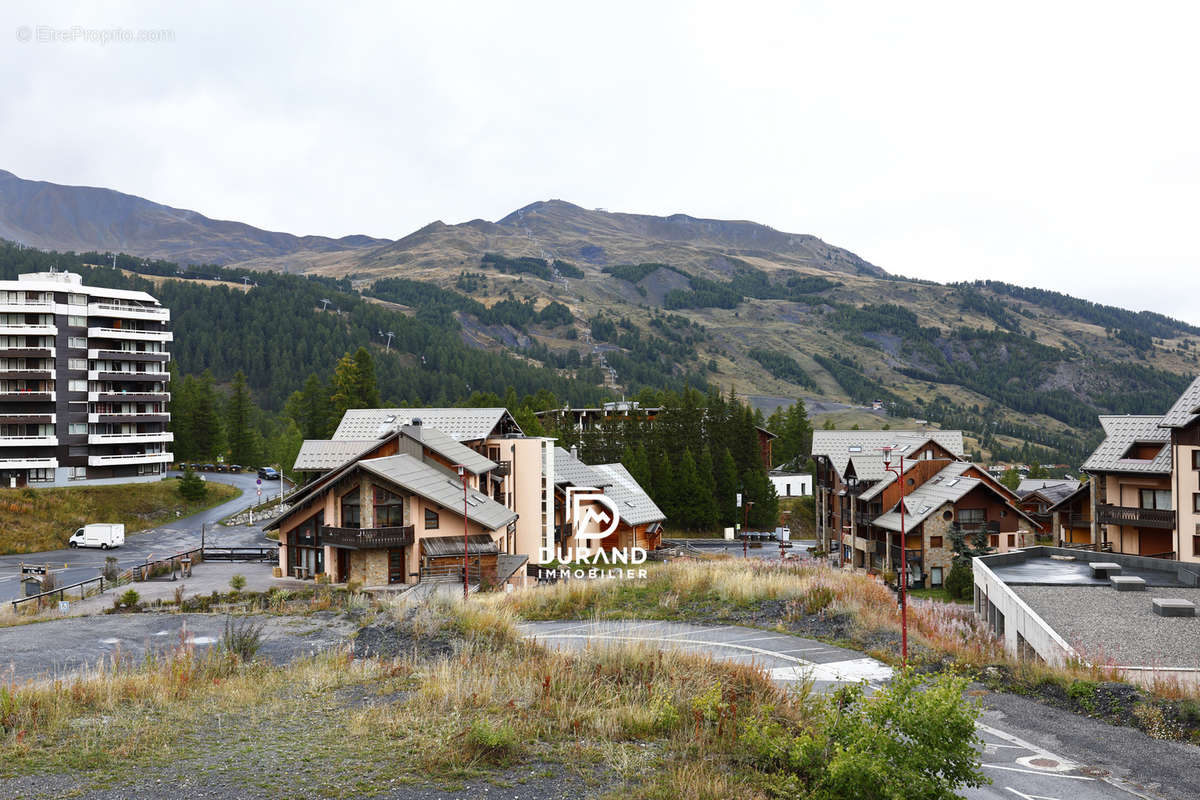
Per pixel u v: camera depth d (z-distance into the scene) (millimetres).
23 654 25344
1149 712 18703
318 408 122312
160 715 16203
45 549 68625
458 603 26562
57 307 88438
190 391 128125
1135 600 30188
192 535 74938
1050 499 74625
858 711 12742
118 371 93125
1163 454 55719
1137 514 54750
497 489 66188
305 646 25484
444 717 15453
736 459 123812
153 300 100188
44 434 86938
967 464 67438
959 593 56125
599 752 13781
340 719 15711
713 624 30375
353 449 65938
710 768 13164
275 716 16000
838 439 88500
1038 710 19859
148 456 93438
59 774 12602
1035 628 27203
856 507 74625
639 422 127812
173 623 30375
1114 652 24281
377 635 23828
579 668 18547
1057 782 15117
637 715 15352
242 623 29516
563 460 81062
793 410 162000
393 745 14016
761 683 18000
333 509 49531
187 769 12867
